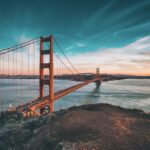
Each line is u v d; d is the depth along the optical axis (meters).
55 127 20.81
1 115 31.05
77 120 22.02
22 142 20.41
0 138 21.06
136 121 22.62
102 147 15.93
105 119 22.61
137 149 15.79
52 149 16.98
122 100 81.31
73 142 17.00
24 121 26.16
